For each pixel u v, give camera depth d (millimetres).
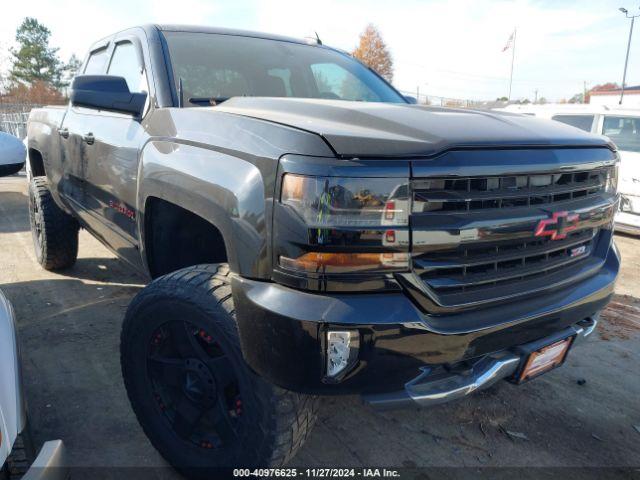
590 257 2299
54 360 3139
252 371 1782
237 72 2924
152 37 2879
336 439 2541
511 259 1836
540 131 2025
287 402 1779
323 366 1579
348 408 2805
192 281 1955
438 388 1773
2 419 1427
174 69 2711
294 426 1812
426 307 1666
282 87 3021
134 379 2186
